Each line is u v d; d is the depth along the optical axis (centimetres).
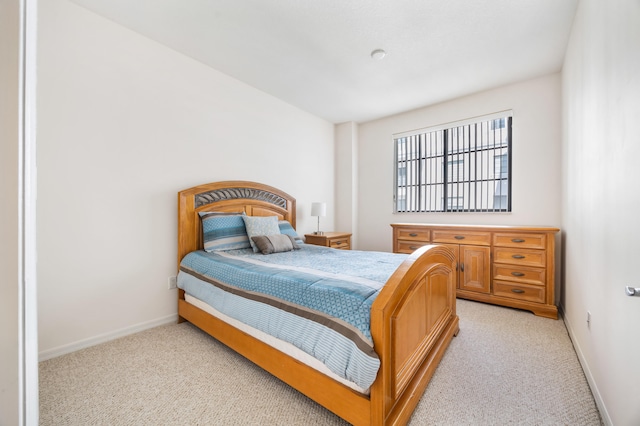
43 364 181
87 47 206
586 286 175
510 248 284
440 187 384
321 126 437
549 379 165
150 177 241
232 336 184
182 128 263
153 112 243
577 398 149
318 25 219
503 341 214
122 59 224
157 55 245
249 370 176
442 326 196
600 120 147
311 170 418
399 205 425
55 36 192
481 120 341
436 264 184
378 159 440
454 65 278
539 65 278
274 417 136
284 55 262
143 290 237
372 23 215
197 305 229
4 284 45
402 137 417
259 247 256
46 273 189
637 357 102
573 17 207
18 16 46
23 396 47
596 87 154
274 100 357
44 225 188
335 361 118
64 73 196
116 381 164
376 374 112
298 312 141
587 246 174
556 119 294
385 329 114
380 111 407
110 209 218
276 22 216
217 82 292
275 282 161
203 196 277
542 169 302
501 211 331
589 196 170
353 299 126
